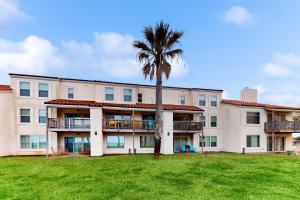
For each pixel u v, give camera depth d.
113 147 30.88
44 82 29.08
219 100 37.41
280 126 34.72
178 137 34.28
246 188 13.12
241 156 26.98
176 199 11.29
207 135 36.03
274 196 11.80
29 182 14.21
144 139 32.28
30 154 27.97
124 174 15.99
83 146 30.17
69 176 15.54
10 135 27.38
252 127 34.59
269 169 18.25
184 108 32.47
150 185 13.46
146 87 33.97
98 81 31.47
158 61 24.02
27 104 28.16
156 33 23.75
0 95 26.92
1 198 11.49
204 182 14.20
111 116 31.50
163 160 21.89
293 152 31.69
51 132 28.83
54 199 11.32
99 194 11.95
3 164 20.12
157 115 23.55
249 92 40.62
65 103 26.94
